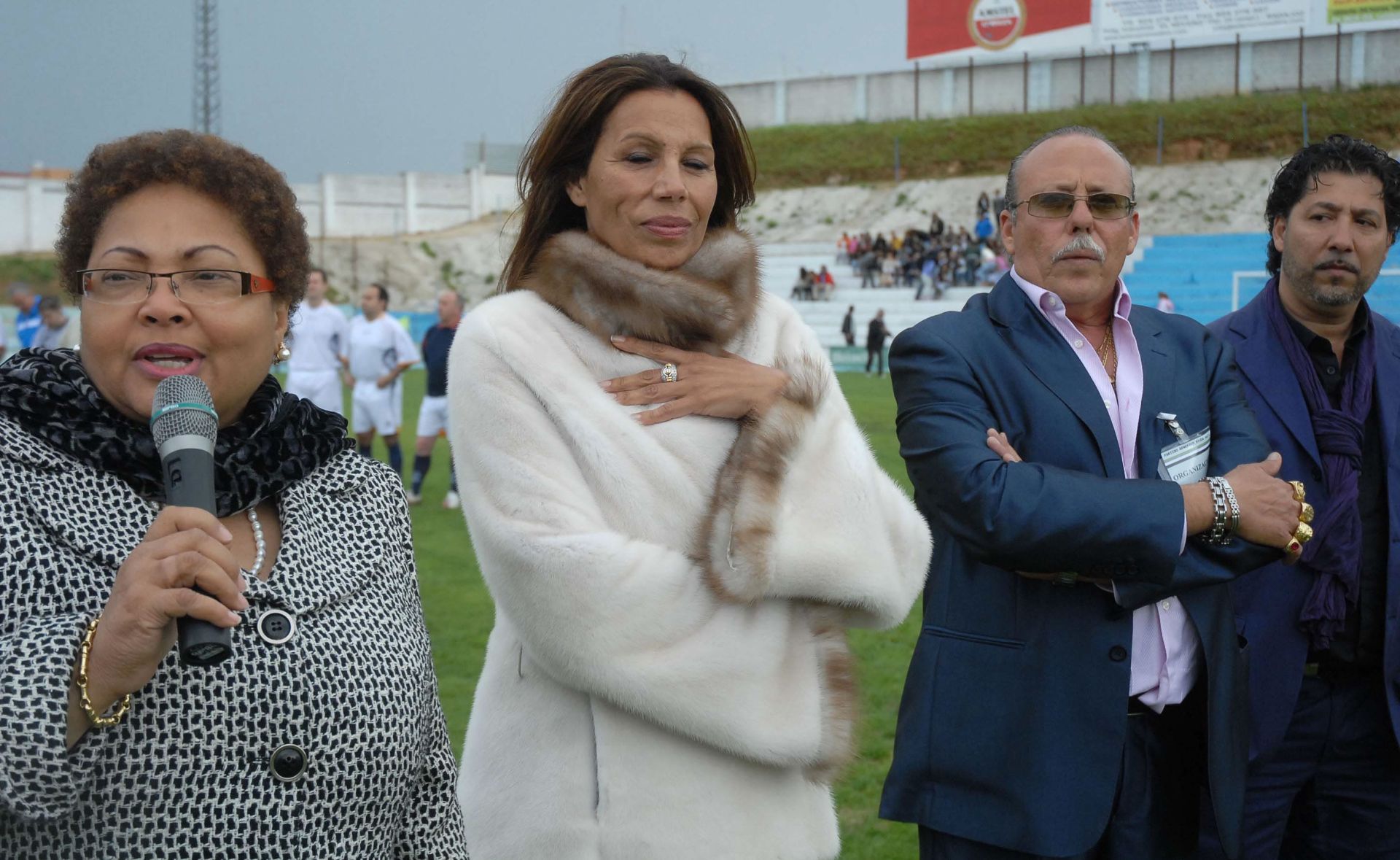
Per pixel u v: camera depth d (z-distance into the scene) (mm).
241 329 1752
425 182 64938
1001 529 2688
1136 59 49000
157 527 1483
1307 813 3473
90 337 1701
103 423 1702
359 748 1745
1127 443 2988
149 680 1551
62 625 1520
